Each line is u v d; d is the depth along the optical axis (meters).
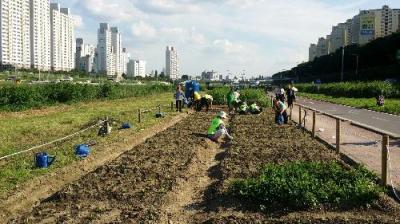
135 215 9.64
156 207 10.31
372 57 131.00
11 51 134.00
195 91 43.19
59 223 9.46
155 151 17.06
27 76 96.56
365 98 60.88
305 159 14.88
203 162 15.74
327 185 10.49
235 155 15.68
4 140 19.94
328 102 57.88
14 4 133.38
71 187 12.02
